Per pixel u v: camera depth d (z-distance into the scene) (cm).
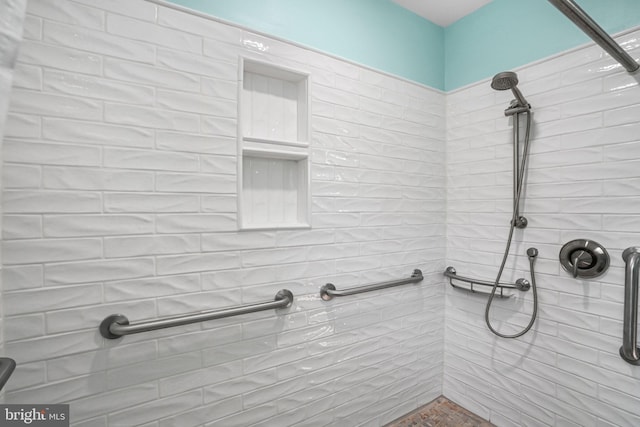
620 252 115
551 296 135
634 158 111
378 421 155
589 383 124
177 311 102
